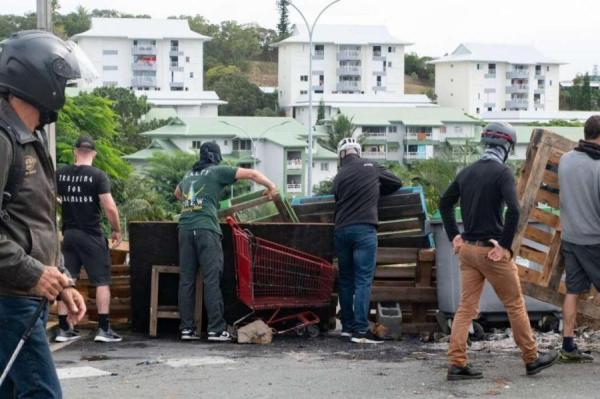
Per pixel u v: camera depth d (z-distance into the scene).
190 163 90.12
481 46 196.38
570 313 10.24
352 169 12.27
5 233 5.41
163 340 12.33
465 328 9.31
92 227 12.04
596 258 10.08
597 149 10.14
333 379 9.45
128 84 178.38
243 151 118.31
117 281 13.27
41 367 5.53
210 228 12.14
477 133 138.75
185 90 179.50
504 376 9.53
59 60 5.60
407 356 11.02
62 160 37.75
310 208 13.23
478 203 9.16
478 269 9.27
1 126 5.34
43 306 5.41
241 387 9.05
